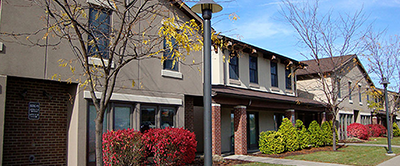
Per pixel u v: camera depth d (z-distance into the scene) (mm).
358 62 29688
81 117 9477
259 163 13055
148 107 11781
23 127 8859
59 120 9680
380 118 37406
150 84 11750
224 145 17344
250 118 19484
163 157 10438
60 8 9148
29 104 9023
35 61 8664
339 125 27125
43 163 9219
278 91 21188
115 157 9586
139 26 11367
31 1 8617
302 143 18688
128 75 10945
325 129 21109
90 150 9703
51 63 8984
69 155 9570
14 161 8609
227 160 13977
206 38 5887
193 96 14180
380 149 19078
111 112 10344
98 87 9953
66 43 9344
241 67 18094
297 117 24531
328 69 23359
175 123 12758
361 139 27734
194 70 13891
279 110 21406
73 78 9406
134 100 11031
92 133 9859
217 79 16344
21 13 8461
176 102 12742
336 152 17359
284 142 17016
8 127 8555
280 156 15469
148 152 10719
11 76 8211
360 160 14266
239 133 15961
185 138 11000
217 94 13906
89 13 9836
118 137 9586
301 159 14477
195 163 12680
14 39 8281
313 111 22688
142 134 10500
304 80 26766
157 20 12133
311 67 25578
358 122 31422
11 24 8242
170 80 12633
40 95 9289
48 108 9445
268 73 20453
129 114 11125
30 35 8141
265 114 20750
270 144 16312
